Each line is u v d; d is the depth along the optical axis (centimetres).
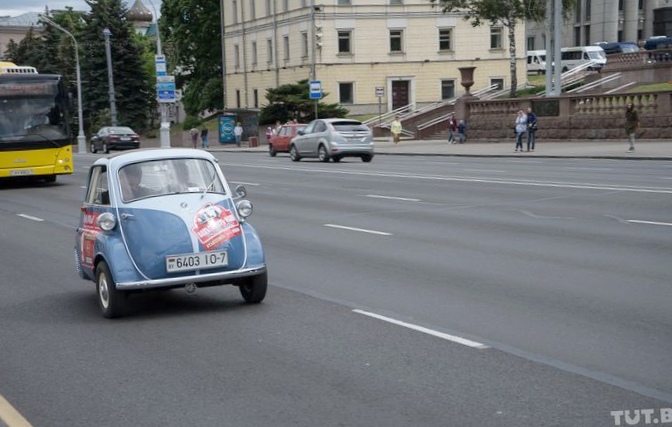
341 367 758
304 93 6606
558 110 4681
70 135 3048
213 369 766
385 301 1038
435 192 2350
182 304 1063
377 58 7175
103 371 776
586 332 854
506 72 7412
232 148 6562
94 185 1091
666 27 7481
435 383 702
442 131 6075
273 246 1524
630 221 1650
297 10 7194
